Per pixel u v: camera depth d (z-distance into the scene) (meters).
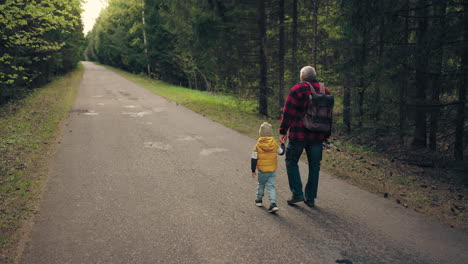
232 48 13.38
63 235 3.53
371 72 7.89
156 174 5.57
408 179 5.59
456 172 5.82
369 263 3.01
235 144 7.77
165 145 7.59
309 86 4.09
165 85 27.09
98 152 6.93
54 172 5.61
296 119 4.15
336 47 9.88
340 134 10.58
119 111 12.82
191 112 12.76
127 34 40.38
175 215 4.03
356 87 9.81
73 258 3.10
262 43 13.16
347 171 5.81
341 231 3.62
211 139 8.27
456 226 3.73
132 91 20.91
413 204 4.38
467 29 6.14
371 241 3.40
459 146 6.68
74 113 12.21
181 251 3.23
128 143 7.75
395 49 7.32
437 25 6.61
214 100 17.38
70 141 7.90
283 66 13.60
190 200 4.49
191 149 7.25
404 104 7.54
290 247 3.30
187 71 25.95
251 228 3.70
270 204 4.08
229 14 12.72
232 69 13.74
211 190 4.87
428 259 3.06
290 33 13.86
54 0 9.30
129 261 3.06
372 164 6.46
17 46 10.73
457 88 6.38
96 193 4.70
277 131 9.82
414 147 8.48
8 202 4.35
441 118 6.99
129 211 4.12
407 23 7.90
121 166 5.98
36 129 9.26
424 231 3.61
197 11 12.67
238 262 3.04
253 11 13.03
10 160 6.28
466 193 5.02
